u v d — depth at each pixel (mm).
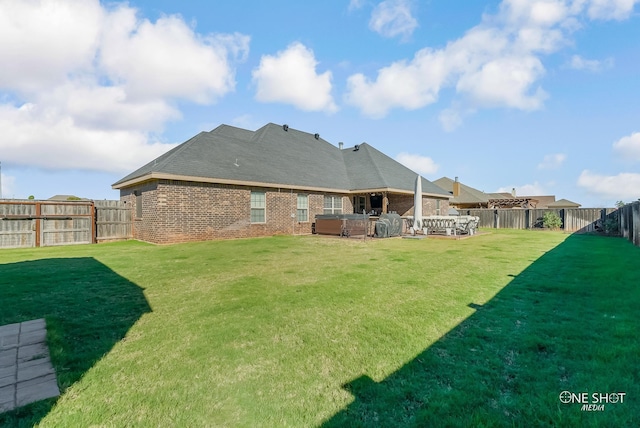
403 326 3666
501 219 24328
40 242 11555
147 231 12789
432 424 2016
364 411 2160
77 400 2299
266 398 2318
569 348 3014
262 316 4004
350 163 22188
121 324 3734
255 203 14883
